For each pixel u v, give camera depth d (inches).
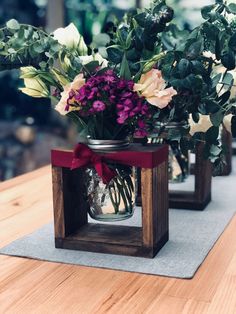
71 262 25.1
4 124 71.7
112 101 24.0
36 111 72.4
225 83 28.6
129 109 23.8
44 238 28.5
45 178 42.2
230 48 27.6
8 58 28.2
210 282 22.6
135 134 26.7
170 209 34.5
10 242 28.0
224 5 28.8
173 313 19.8
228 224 31.2
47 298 21.3
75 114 26.0
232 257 25.7
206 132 28.8
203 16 28.7
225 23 28.2
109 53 26.6
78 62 25.6
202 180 33.9
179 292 21.6
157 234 26.2
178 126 30.0
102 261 25.2
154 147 26.9
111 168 26.7
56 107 24.9
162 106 24.6
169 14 26.1
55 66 26.5
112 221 28.0
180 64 26.3
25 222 31.5
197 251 26.4
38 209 34.0
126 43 26.2
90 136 26.6
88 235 27.5
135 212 33.0
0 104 70.7
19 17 68.7
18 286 22.5
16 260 25.5
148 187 25.3
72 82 24.8
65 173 27.0
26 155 70.6
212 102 27.6
